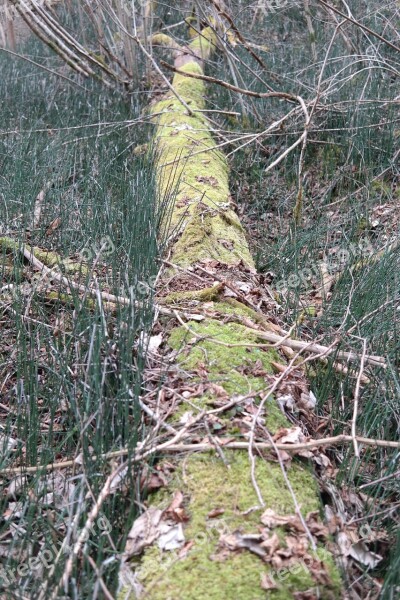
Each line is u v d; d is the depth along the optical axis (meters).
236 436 2.27
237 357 2.69
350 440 2.33
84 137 5.17
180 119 5.49
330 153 5.38
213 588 1.83
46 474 2.28
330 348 2.77
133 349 2.70
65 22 7.75
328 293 3.76
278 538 1.94
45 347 2.93
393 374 2.66
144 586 1.88
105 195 3.88
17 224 3.78
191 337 2.81
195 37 7.61
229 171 5.21
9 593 1.88
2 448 2.43
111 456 2.20
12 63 7.28
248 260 3.70
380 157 5.16
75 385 2.47
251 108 5.97
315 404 2.77
